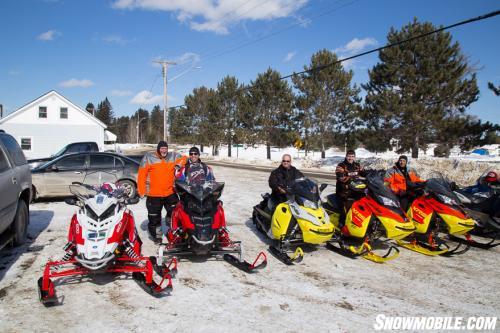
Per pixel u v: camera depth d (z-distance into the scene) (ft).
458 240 25.03
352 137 111.86
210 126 151.33
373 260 20.58
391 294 16.11
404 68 83.46
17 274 17.22
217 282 16.89
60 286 15.97
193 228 17.76
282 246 20.67
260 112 131.64
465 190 27.32
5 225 18.58
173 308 14.21
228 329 12.75
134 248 16.81
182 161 22.26
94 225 15.76
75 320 13.15
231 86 145.18
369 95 90.48
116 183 19.27
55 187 35.09
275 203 23.07
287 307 14.57
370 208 21.04
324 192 45.21
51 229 25.39
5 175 18.86
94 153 37.29
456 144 86.33
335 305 14.88
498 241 25.44
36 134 108.58
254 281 17.15
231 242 19.12
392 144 94.38
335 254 21.70
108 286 16.07
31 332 12.29
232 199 39.50
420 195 23.62
